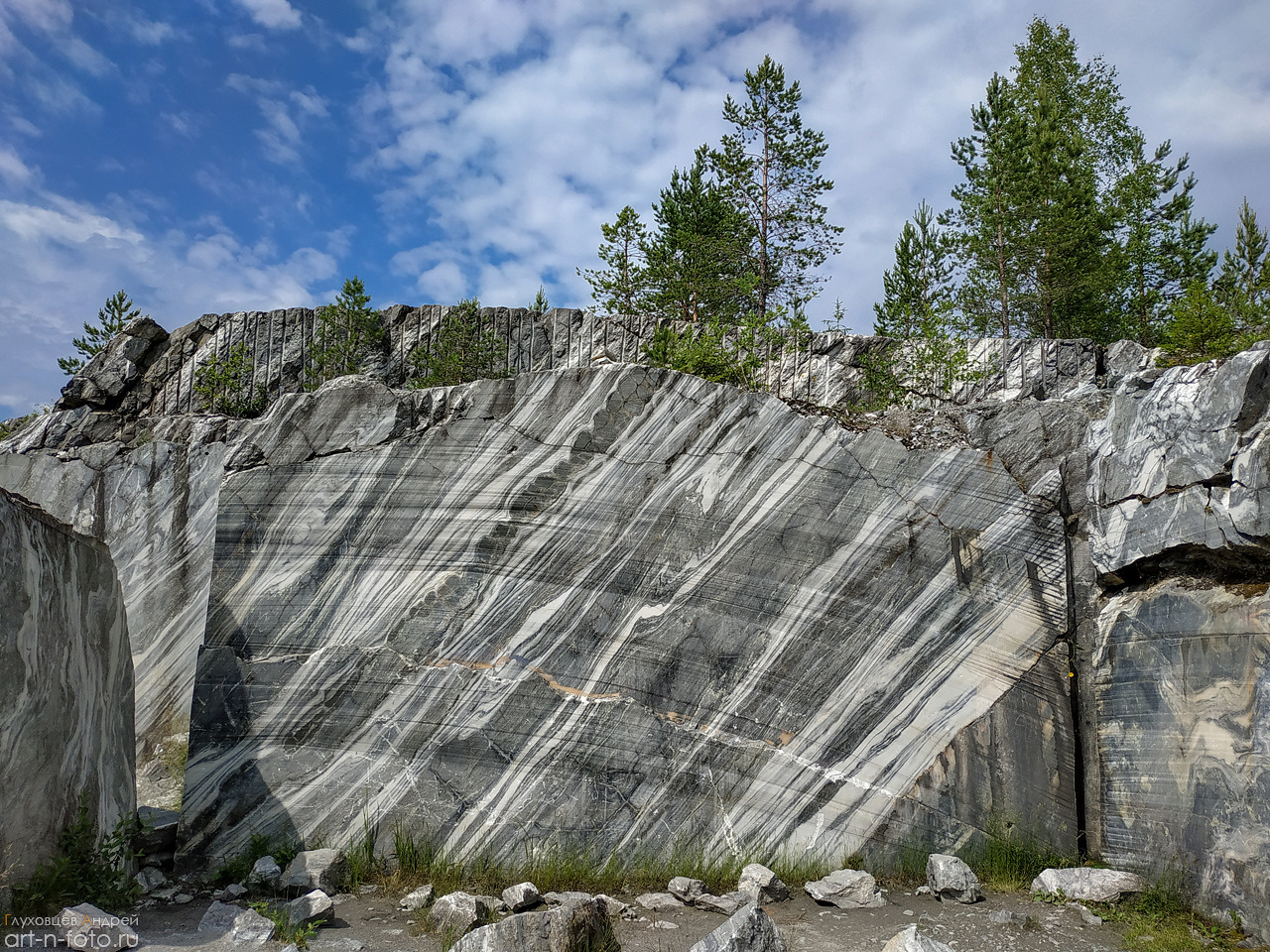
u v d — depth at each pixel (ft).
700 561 21.15
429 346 42.47
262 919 15.05
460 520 21.56
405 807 19.53
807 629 20.80
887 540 21.40
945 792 19.86
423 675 20.49
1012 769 20.11
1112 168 82.84
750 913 13.65
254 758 20.06
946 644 20.85
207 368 37.11
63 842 15.80
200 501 26.73
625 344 43.80
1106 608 21.11
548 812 19.43
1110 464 21.03
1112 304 73.56
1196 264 71.10
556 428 22.00
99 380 35.86
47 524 15.90
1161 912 16.72
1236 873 16.10
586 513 21.42
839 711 20.33
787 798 19.70
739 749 19.98
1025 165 65.87
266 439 22.31
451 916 15.26
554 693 20.26
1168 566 19.43
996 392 42.09
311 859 18.08
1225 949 15.25
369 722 20.25
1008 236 66.23
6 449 33.09
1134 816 19.03
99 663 18.01
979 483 21.95
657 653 20.54
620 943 14.87
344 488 21.91
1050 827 19.88
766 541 21.30
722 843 19.34
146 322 37.45
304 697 20.48
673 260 67.87
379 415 22.35
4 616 14.08
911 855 19.33
